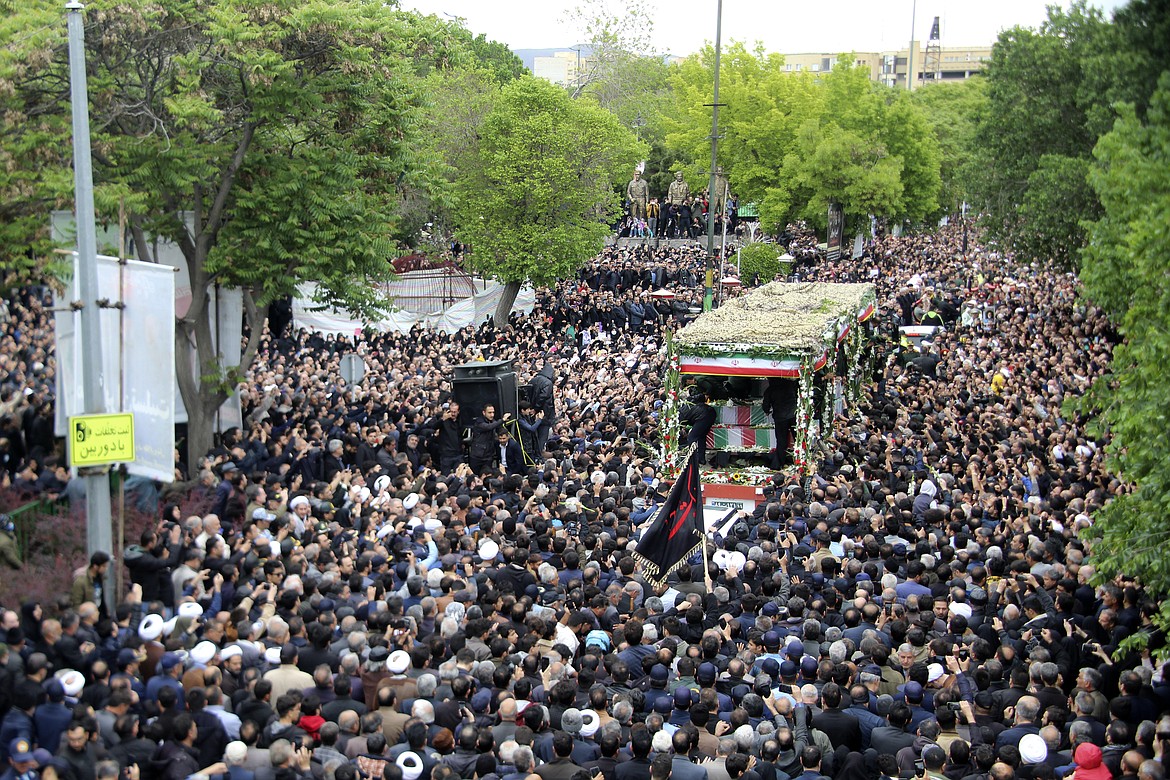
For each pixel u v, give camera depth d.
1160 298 11.83
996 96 38.81
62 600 13.40
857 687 10.70
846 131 65.81
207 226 21.31
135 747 9.35
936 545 15.85
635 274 51.59
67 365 16.36
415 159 24.33
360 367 24.78
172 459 14.39
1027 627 12.98
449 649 11.70
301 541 15.73
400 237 45.06
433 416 24.28
